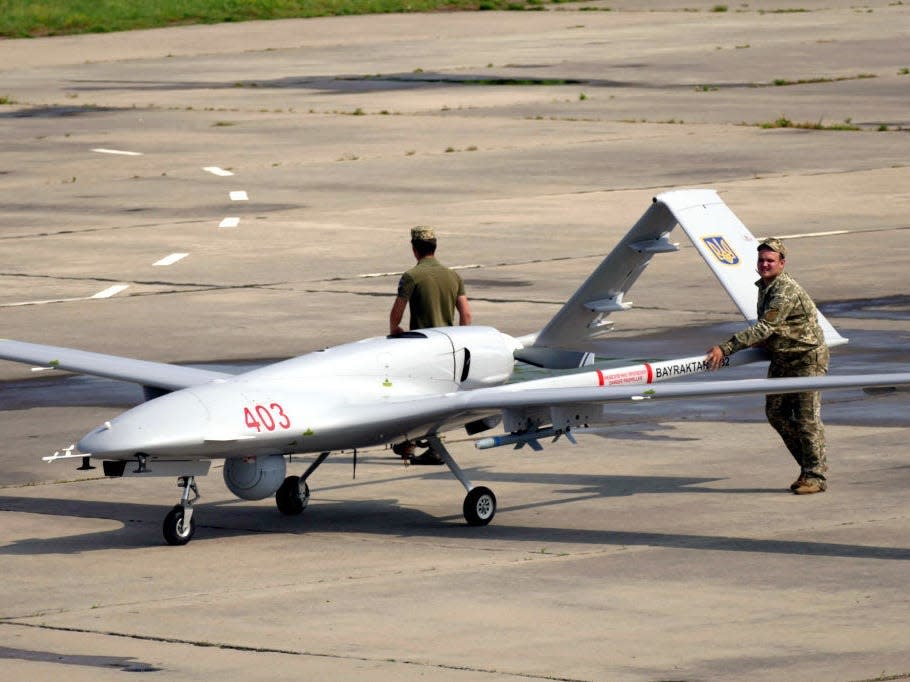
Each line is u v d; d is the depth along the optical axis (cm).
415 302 4675
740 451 4916
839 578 3494
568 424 4097
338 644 3095
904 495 4275
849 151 12369
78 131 14600
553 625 3195
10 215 10419
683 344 6500
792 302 4369
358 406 4041
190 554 3878
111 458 3722
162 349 6606
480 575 3612
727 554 3734
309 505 4412
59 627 3244
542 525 4112
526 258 8606
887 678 2822
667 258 8812
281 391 3972
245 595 3475
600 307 4744
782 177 11200
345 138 13788
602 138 13375
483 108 15638
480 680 2858
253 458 3997
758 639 3070
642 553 3775
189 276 8356
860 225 9394
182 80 19138
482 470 4791
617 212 9988
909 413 5341
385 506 4388
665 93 16625
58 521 4244
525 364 4772
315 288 7969
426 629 3188
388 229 9631
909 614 3212
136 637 3162
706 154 12356
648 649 3025
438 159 12456
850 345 6412
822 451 4350
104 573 3697
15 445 5166
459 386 4328
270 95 17300
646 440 5112
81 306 7619
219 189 11325
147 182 11712
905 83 17000
